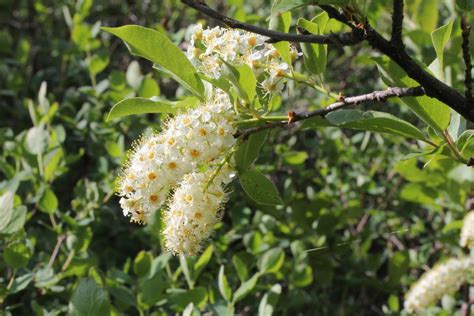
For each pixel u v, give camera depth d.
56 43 5.73
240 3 4.54
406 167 3.90
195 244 2.39
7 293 3.25
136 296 3.47
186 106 2.33
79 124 4.53
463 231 3.12
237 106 2.28
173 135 2.27
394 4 1.97
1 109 5.38
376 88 5.19
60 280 3.76
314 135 5.12
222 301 3.43
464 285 3.90
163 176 2.29
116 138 4.31
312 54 2.37
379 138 4.56
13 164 4.65
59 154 3.85
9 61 5.46
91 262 3.56
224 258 4.06
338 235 4.30
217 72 2.31
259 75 2.38
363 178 4.43
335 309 4.31
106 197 3.98
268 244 3.93
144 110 2.32
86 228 3.61
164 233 2.40
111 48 5.89
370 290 4.61
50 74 5.59
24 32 6.46
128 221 4.43
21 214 3.24
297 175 4.68
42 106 4.16
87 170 4.81
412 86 2.28
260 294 3.96
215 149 2.24
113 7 6.21
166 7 5.78
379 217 4.41
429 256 4.46
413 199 3.99
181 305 3.29
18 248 3.25
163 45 2.24
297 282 3.88
